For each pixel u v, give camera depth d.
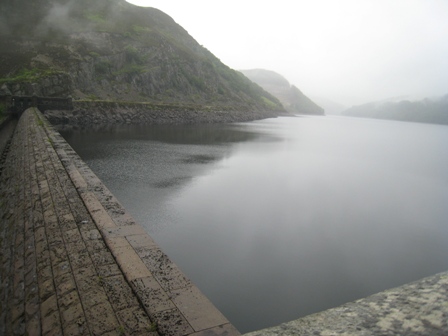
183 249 12.01
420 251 13.54
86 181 8.38
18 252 6.00
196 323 3.21
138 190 18.09
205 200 17.48
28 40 55.53
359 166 32.34
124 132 41.50
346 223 16.19
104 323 3.30
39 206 7.19
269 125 79.94
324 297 9.80
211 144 37.59
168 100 69.94
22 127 21.72
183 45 97.94
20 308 4.36
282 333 1.64
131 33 76.12
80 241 5.17
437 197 22.03
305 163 31.48
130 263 4.44
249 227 14.52
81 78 55.28
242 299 9.41
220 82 99.62
